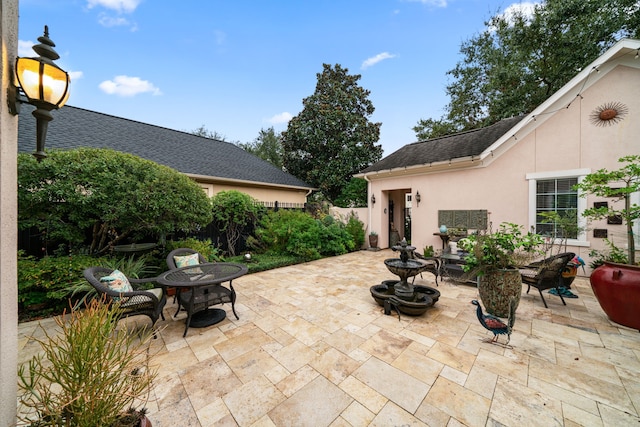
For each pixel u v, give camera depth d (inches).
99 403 54.5
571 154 229.5
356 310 160.7
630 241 145.2
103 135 319.3
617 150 208.5
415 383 92.3
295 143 636.7
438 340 122.8
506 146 270.1
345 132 619.2
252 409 80.7
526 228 256.4
